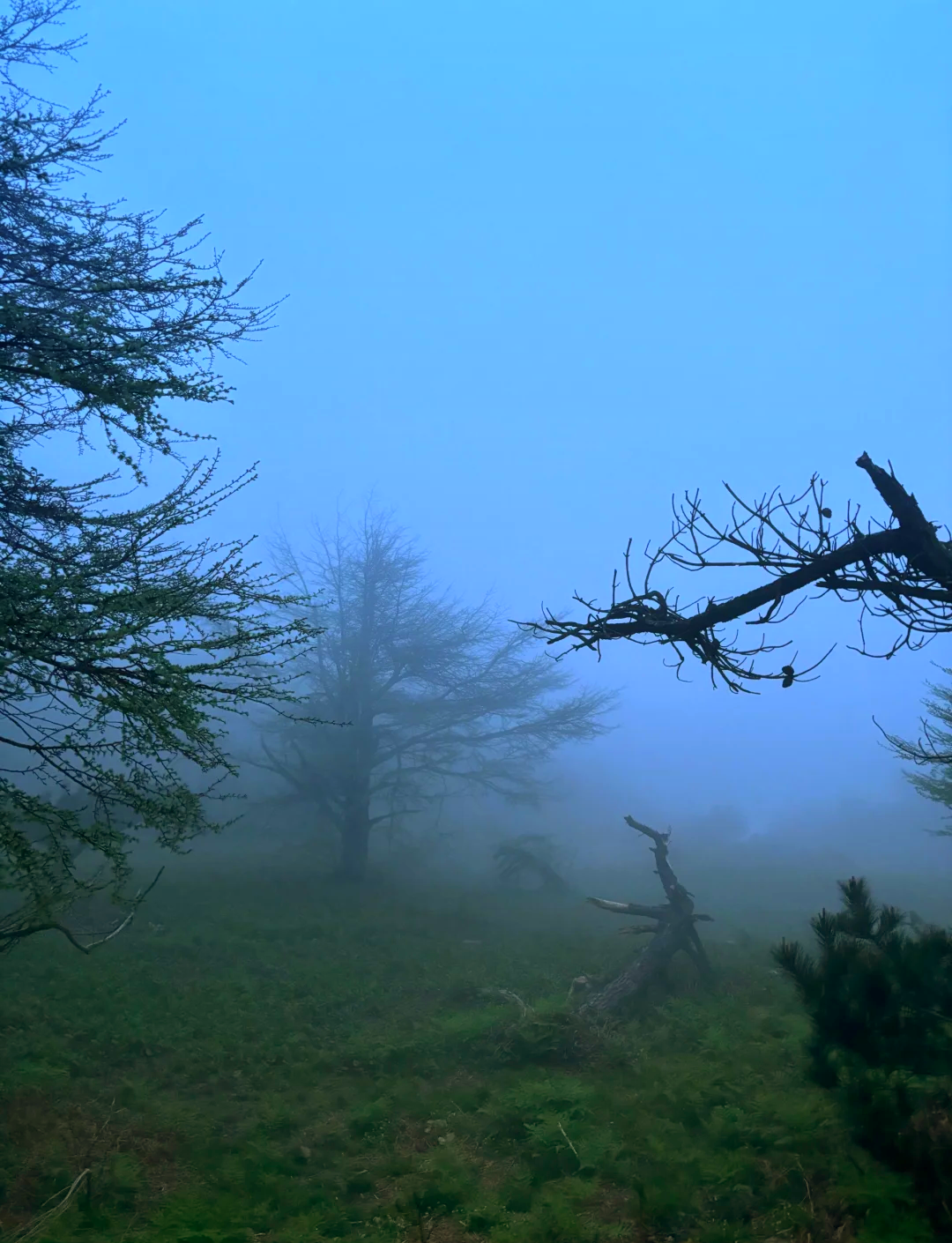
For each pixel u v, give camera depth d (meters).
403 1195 6.98
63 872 5.74
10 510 5.85
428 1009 14.04
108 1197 6.97
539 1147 7.82
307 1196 7.04
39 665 5.25
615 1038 11.47
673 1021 12.55
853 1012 5.93
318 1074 10.74
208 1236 6.04
